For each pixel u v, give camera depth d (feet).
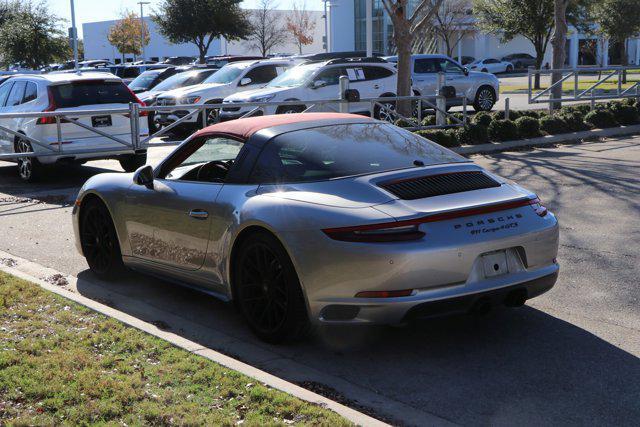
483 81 74.13
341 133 16.78
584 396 12.83
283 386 12.71
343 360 14.79
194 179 18.03
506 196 14.92
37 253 24.11
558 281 19.58
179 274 17.98
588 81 132.46
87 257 21.22
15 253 24.14
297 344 15.65
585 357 14.56
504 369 14.11
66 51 133.69
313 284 14.08
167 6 142.51
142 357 14.17
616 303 17.72
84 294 19.54
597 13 131.75
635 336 15.62
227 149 17.31
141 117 41.83
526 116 52.49
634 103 60.64
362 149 16.10
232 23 143.23
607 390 13.05
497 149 47.70
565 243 23.39
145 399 12.19
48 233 27.04
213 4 139.54
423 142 17.24
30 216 30.32
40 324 16.08
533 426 11.78
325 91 56.54
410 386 13.48
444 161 16.12
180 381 12.94
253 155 16.37
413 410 12.35
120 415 11.64
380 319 13.65
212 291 17.28
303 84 55.93
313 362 14.73
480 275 14.12
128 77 100.78
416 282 13.46
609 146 47.57
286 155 15.94
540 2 120.26
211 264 16.70
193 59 164.04
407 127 51.06
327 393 13.03
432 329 16.37
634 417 12.00
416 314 13.61
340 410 11.79
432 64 71.46
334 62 58.65
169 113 61.41
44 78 40.47
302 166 15.56
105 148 40.32
